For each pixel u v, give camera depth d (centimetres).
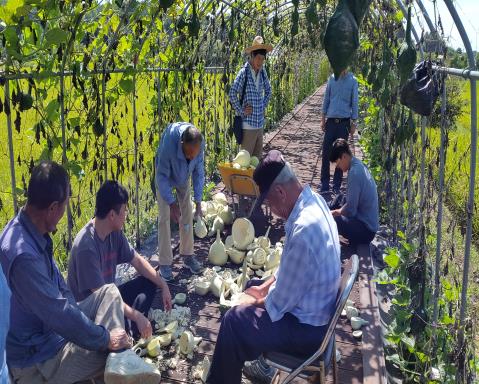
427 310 354
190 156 426
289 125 1428
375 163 872
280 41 1354
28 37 323
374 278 468
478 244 653
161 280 353
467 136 796
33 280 227
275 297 252
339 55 119
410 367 338
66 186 240
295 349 259
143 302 353
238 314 267
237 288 430
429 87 281
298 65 1788
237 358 270
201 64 680
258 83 683
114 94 450
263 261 483
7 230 234
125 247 339
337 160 529
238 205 623
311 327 255
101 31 404
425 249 340
